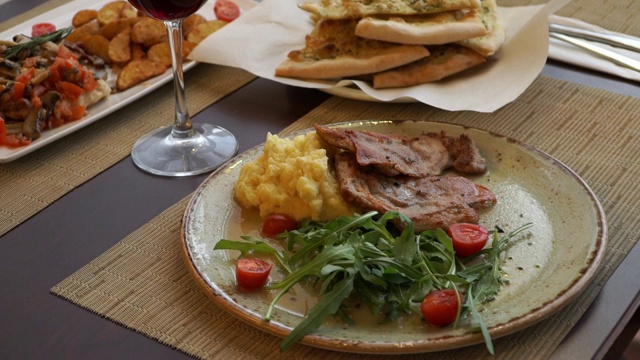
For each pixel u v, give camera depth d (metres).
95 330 0.72
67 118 0.94
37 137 0.91
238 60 1.01
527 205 0.80
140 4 0.84
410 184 0.81
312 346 0.69
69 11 1.12
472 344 0.68
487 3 1.07
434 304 0.69
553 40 1.07
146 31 1.04
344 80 0.97
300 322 0.70
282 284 0.72
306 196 0.78
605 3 1.15
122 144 0.92
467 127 0.87
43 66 0.97
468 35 0.98
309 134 0.84
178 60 0.89
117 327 0.72
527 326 0.69
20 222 0.83
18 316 0.73
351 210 0.79
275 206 0.79
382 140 0.85
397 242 0.73
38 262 0.78
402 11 1.00
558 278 0.73
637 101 0.96
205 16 1.12
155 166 0.88
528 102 0.97
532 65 0.98
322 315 0.69
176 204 0.84
